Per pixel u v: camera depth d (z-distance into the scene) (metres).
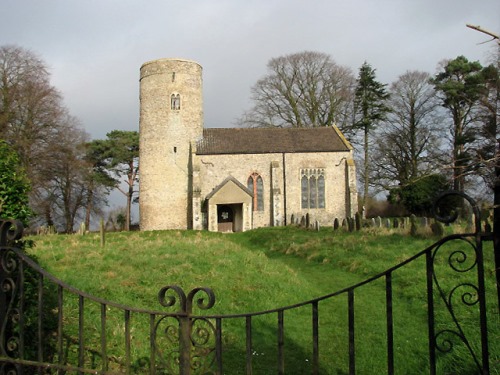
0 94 30.92
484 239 3.28
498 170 3.42
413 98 38.44
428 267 3.49
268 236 25.20
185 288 9.95
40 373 3.94
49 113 32.31
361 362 7.02
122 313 8.09
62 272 10.26
